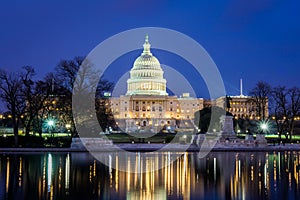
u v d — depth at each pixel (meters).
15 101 99.75
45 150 87.56
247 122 163.12
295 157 78.19
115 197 36.22
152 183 44.31
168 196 36.97
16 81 100.12
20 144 96.50
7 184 42.06
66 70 102.56
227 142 103.62
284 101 144.38
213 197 36.59
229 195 37.56
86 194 37.34
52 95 105.94
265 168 58.38
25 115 109.81
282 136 154.12
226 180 46.84
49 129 132.25
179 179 47.59
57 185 41.94
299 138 146.88
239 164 64.12
